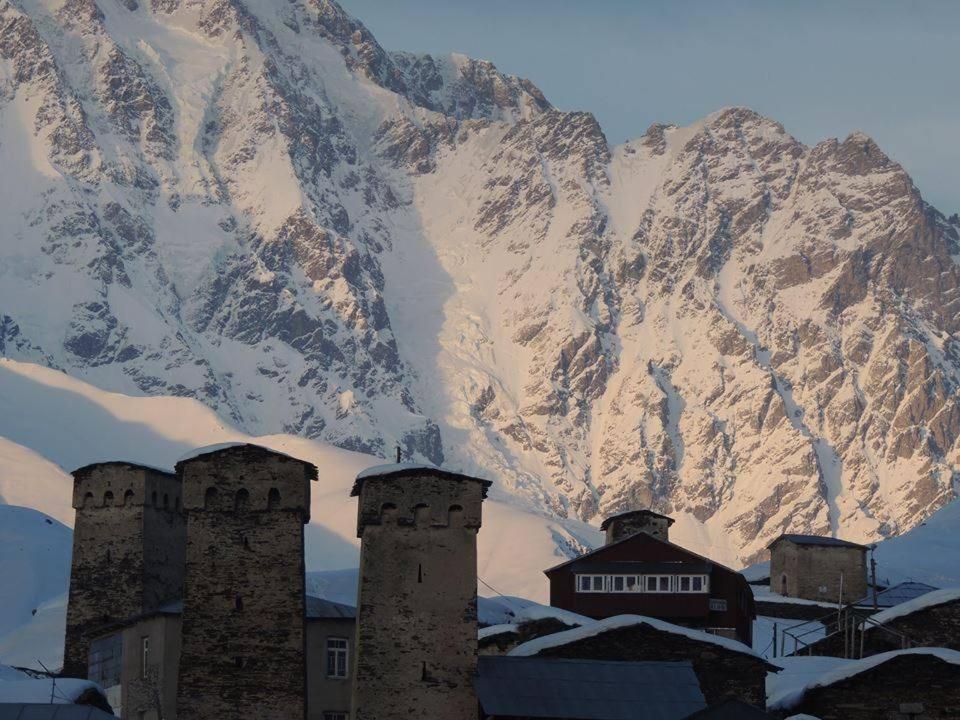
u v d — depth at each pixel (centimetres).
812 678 16125
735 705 13888
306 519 15575
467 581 15262
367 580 15212
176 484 18725
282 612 15225
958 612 18488
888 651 17025
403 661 15075
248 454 15488
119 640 17275
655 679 15388
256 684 15075
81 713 13900
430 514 15325
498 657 15538
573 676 15325
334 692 16625
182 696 15025
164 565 18375
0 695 14588
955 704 15175
